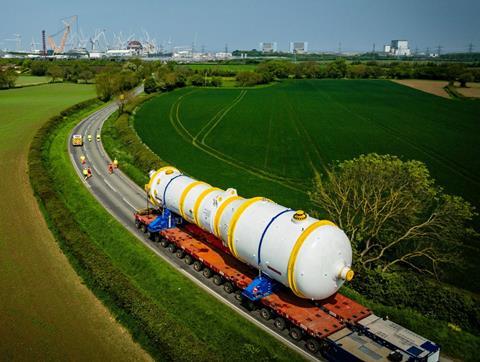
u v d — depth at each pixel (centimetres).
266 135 7694
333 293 2200
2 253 3070
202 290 2673
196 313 2395
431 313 2431
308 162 5919
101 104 11219
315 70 19988
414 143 7106
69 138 7294
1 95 12444
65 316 2336
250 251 2338
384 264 2934
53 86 15075
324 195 3045
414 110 10744
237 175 5225
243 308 2497
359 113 10238
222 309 2450
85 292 2592
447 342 2211
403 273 2708
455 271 2972
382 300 2575
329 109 10825
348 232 2927
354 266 2748
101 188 4728
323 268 2081
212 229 2714
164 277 2789
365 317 2120
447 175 5338
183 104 11312
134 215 3853
